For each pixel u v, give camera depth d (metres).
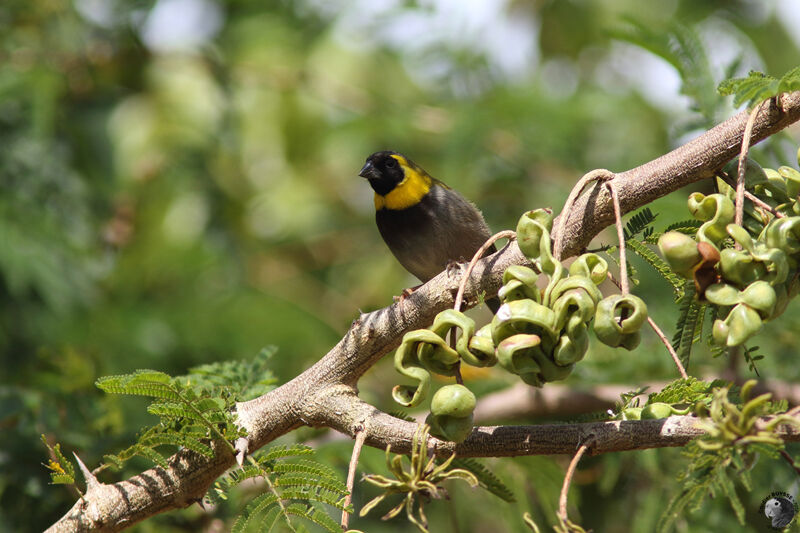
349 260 17.25
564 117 14.48
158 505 5.66
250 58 16.80
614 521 9.74
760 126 5.00
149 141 15.55
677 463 9.14
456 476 4.44
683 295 5.43
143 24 15.30
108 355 12.48
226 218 16.34
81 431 8.98
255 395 6.84
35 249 12.30
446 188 11.23
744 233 4.28
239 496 8.24
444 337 4.54
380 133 15.90
